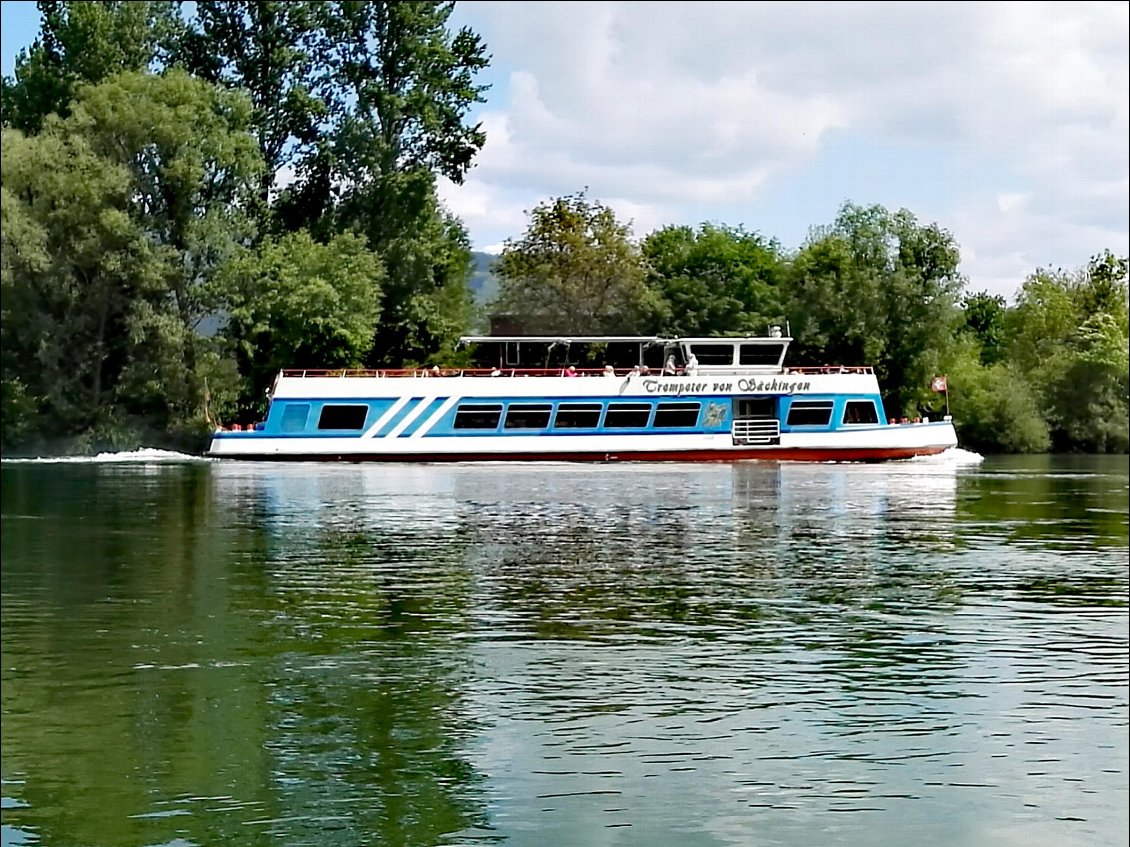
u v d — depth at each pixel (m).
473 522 42.06
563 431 70.06
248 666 22.03
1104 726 18.89
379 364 94.81
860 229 104.38
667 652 22.84
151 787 16.61
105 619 25.77
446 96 95.62
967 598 28.06
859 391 71.88
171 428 83.88
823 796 16.39
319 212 95.88
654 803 16.09
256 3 94.44
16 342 81.25
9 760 17.55
